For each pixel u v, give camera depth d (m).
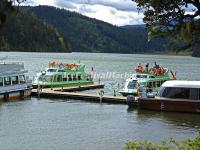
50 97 59.03
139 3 9.02
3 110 46.19
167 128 38.31
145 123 40.47
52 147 30.12
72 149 29.75
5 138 32.47
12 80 56.72
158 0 8.77
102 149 29.92
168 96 47.75
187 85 47.41
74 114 44.72
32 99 56.94
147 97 49.12
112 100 54.28
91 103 53.97
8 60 197.38
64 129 36.34
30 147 30.00
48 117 42.28
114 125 38.94
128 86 60.44
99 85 78.69
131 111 47.66
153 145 10.94
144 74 68.62
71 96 57.84
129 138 33.62
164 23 8.87
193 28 8.51
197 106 46.38
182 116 45.16
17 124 38.06
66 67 74.50
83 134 34.50
